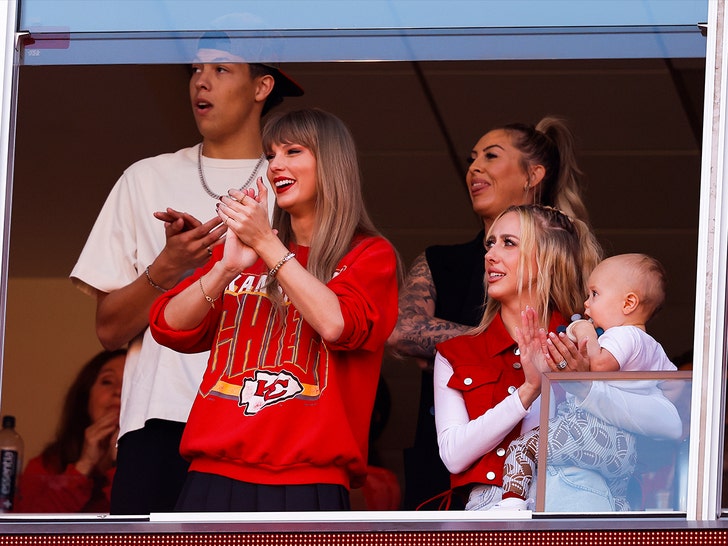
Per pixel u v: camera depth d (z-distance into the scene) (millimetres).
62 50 15945
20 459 18625
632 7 15898
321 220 16031
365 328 15055
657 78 19875
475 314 17953
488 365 16422
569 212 18500
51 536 13859
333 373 15156
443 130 20562
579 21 16016
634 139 20172
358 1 16250
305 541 13789
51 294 19344
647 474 14688
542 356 15766
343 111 20359
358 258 15828
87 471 18484
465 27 16172
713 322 14508
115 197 18828
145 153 19406
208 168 18531
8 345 19172
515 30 16109
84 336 19250
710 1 14969
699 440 14477
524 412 15633
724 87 14742
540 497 14719
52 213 19516
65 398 18844
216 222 17922
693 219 20047
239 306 15594
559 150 18688
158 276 18078
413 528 13820
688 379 14805
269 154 16484
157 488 17922
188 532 13836
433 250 18500
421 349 17828
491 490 15609
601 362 15812
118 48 16078
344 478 15117
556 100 20281
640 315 16375
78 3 16047
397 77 19984
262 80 18500
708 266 14562
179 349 15625
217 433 14906
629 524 13922
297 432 14891
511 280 16812
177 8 16234
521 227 16984
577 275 16875
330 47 16375
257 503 14758
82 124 19359
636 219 20172
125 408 18344
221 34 16219
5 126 15195
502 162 18531
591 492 14703
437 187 20828
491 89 20281
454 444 15844
